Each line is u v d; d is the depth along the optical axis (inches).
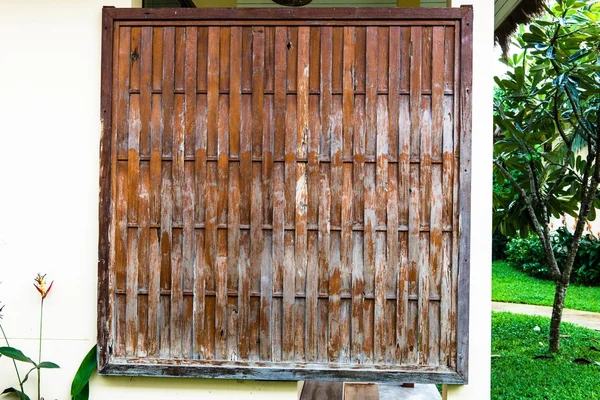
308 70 99.2
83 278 104.0
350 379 97.0
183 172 100.7
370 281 98.3
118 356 101.0
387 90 98.3
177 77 101.0
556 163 196.5
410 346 97.7
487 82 98.7
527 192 195.6
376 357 97.9
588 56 175.8
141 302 101.0
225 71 100.3
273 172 99.6
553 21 176.7
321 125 99.1
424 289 97.5
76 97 104.4
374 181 98.5
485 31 98.7
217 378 100.0
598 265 336.5
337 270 98.6
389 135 98.3
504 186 212.8
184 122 100.7
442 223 97.6
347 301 98.6
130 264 101.0
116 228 101.3
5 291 104.5
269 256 99.7
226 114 100.4
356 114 98.7
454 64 97.7
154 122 101.0
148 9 100.5
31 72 105.0
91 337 103.9
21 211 104.7
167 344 100.6
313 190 99.1
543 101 187.6
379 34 98.5
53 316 104.0
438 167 97.9
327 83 98.9
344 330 98.4
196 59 100.7
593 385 160.6
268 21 99.2
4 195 105.0
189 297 100.5
